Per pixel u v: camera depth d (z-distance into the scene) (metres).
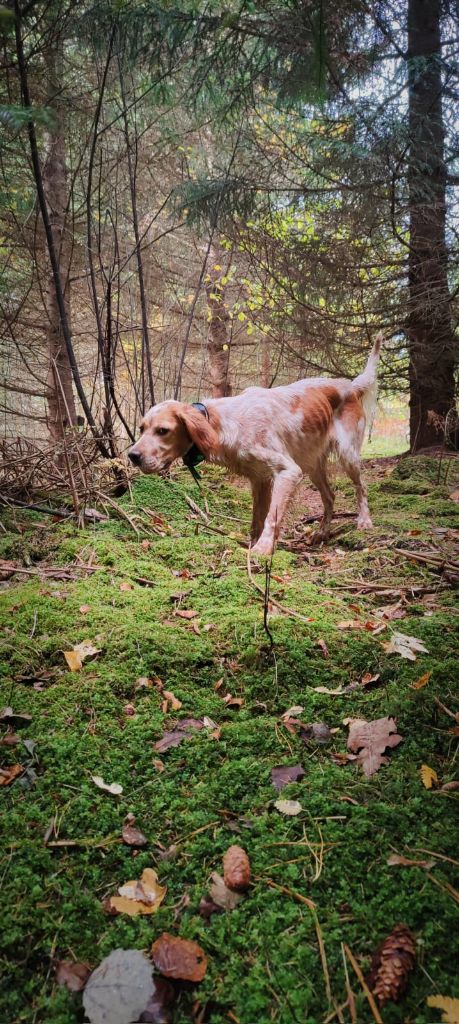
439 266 6.92
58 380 5.09
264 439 3.81
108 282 4.83
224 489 5.32
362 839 1.50
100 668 2.26
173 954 1.21
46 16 4.60
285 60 5.41
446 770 1.75
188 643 2.42
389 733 1.89
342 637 2.49
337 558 3.83
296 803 1.63
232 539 4.03
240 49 5.66
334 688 2.20
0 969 1.20
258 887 1.38
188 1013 1.13
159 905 1.35
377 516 4.80
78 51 5.79
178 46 5.60
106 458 4.91
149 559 3.58
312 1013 1.12
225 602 2.90
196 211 7.06
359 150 5.90
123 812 1.61
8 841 1.49
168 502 4.72
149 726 1.96
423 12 6.44
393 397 9.45
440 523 4.40
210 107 6.86
